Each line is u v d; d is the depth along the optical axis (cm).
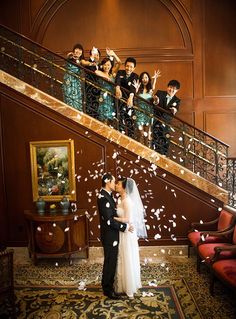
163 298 437
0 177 628
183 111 817
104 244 440
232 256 441
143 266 558
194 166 631
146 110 611
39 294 457
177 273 523
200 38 818
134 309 409
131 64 617
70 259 579
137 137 619
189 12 814
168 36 823
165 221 619
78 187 620
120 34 823
